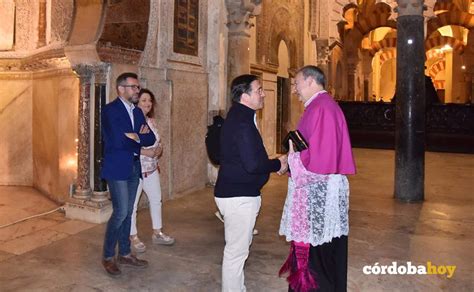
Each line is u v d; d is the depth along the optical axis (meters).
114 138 3.77
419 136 6.89
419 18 6.77
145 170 4.60
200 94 7.52
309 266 2.91
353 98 20.56
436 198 7.20
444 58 29.20
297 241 2.91
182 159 7.11
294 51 11.97
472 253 4.56
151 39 6.37
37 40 7.21
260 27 9.84
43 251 4.52
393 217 5.98
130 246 4.43
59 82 6.25
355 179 9.05
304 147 2.81
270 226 5.50
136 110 4.01
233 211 3.14
